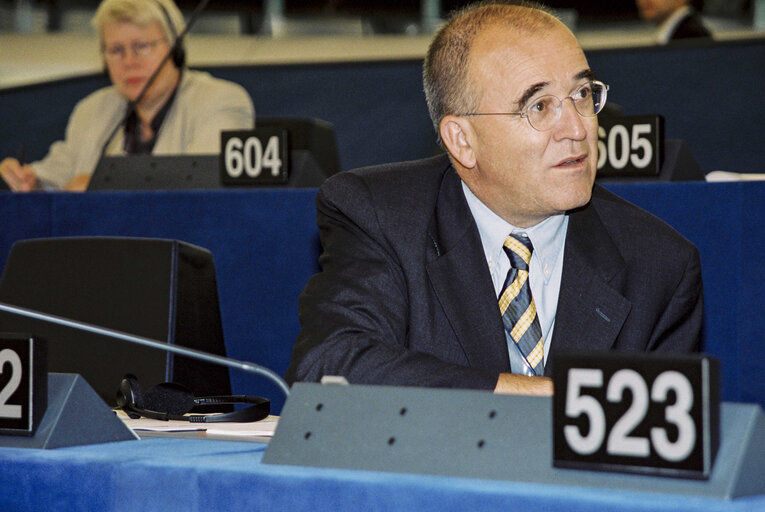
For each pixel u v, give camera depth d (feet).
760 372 7.71
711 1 24.86
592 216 6.34
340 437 3.50
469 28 6.01
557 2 25.61
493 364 5.91
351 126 19.79
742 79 16.98
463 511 3.05
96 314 7.22
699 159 17.22
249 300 9.12
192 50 26.14
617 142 8.82
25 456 3.76
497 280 6.26
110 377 7.07
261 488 3.34
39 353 3.99
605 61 17.70
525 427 3.26
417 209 6.36
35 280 7.47
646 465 3.01
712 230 7.84
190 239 9.30
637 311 6.12
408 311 6.18
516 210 6.02
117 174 10.71
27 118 19.72
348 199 6.46
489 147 5.90
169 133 13.64
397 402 3.48
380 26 26.61
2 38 26.55
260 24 26.71
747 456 2.95
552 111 5.77
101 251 7.36
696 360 2.97
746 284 7.73
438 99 6.16
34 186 12.74
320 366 5.83
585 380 3.13
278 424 3.60
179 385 5.71
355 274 6.23
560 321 6.00
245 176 10.03
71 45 26.76
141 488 3.54
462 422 3.35
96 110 14.67
